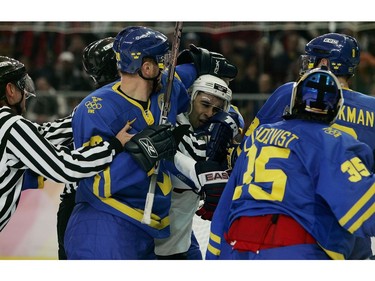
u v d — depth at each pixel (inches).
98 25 671.1
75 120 267.7
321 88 238.7
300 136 236.8
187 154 293.7
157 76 270.8
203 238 363.3
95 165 255.4
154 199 271.0
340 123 274.7
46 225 434.6
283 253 229.1
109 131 264.4
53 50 687.1
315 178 229.9
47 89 676.1
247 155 247.1
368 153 234.7
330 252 229.3
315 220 228.8
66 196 308.5
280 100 294.2
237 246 237.6
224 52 660.7
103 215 264.2
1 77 264.1
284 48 659.4
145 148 258.8
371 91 624.7
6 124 254.1
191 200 310.2
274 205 232.4
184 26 646.5
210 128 298.8
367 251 260.4
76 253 264.8
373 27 634.8
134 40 266.2
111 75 296.2
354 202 221.8
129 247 264.4
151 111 274.8
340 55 282.0
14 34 685.3
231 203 246.4
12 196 263.7
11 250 418.9
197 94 301.9
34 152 252.2
